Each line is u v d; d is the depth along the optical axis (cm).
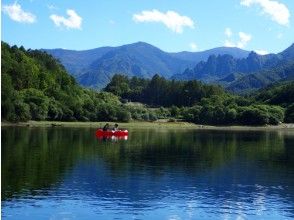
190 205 4422
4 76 18112
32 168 6375
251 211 4250
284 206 4466
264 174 6512
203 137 14488
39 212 3994
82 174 6038
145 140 12475
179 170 6700
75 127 18125
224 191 5169
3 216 3834
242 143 12238
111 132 13575
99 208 4191
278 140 13700
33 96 19750
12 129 15112
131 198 4650
